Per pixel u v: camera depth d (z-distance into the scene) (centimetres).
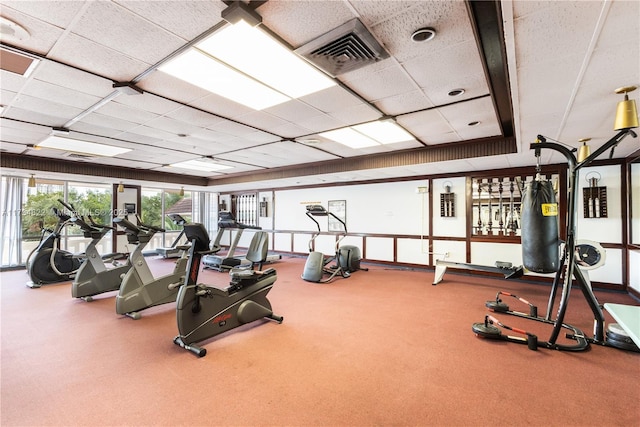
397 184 752
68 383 234
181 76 270
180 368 256
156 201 1061
